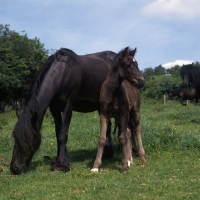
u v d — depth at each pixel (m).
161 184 5.04
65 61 6.37
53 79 6.13
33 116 5.71
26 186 5.10
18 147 5.70
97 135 10.16
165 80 42.56
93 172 5.84
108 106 5.96
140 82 5.71
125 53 5.80
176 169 6.03
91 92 6.88
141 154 6.82
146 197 4.46
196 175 5.60
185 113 15.96
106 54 7.80
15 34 37.66
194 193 4.58
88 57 7.22
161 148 7.87
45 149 8.48
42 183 5.26
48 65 6.26
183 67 13.94
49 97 6.04
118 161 7.02
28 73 33.03
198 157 7.20
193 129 11.96
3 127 14.38
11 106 31.81
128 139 6.65
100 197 4.48
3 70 29.44
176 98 35.41
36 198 4.53
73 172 5.93
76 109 7.05
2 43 35.31
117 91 5.88
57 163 6.15
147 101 32.53
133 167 6.37
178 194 4.55
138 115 6.89
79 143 9.12
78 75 6.50
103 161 7.05
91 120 14.23
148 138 8.20
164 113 16.95
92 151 8.03
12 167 5.77
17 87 30.53
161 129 9.35
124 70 5.75
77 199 4.46
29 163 6.10
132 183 5.16
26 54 35.88
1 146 8.62
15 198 4.56
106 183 5.10
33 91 5.94
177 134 8.70
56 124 6.61
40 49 38.06
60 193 4.71
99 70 7.06
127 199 4.40
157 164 6.59
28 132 5.64
